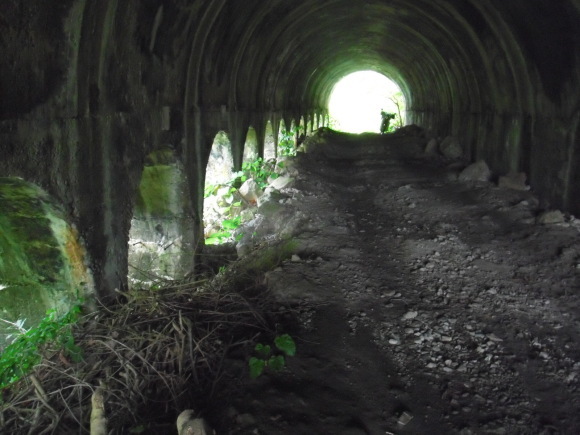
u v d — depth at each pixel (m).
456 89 12.27
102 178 3.73
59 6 2.94
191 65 5.62
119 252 4.09
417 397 2.91
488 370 3.18
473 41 9.09
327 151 13.57
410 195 7.97
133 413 2.60
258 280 4.52
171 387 2.84
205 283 4.56
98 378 2.92
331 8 11.08
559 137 6.59
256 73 9.72
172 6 4.54
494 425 2.66
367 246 5.59
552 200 6.82
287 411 2.74
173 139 5.26
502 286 4.46
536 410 2.80
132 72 4.16
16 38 2.64
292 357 3.27
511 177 7.91
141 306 3.76
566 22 5.61
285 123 14.59
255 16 7.56
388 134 19.12
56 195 3.11
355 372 3.15
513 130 8.20
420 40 13.44
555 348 3.43
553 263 4.94
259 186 8.75
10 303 3.62
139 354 3.04
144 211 5.75
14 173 2.70
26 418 2.67
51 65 2.99
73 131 3.28
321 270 4.77
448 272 4.79
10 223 3.31
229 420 2.64
